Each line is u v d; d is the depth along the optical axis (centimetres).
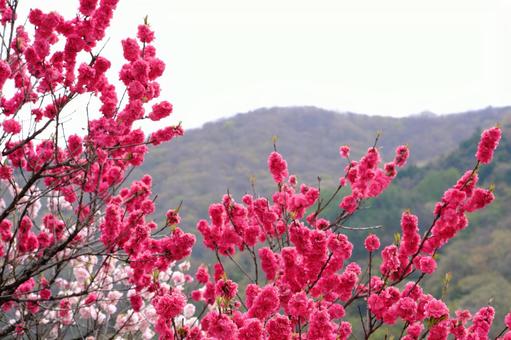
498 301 2622
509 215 3444
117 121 535
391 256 538
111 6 543
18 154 624
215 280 600
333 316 543
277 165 661
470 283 2881
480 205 535
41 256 586
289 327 378
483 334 500
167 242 523
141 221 544
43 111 616
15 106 578
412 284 522
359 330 1589
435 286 2617
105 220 525
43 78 559
